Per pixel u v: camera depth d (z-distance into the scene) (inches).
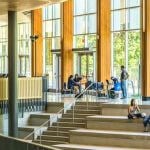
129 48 1188.5
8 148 415.8
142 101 972.6
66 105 968.9
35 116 981.8
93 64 1296.8
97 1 1238.3
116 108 871.7
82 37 1349.7
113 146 739.4
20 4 827.4
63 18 1378.0
